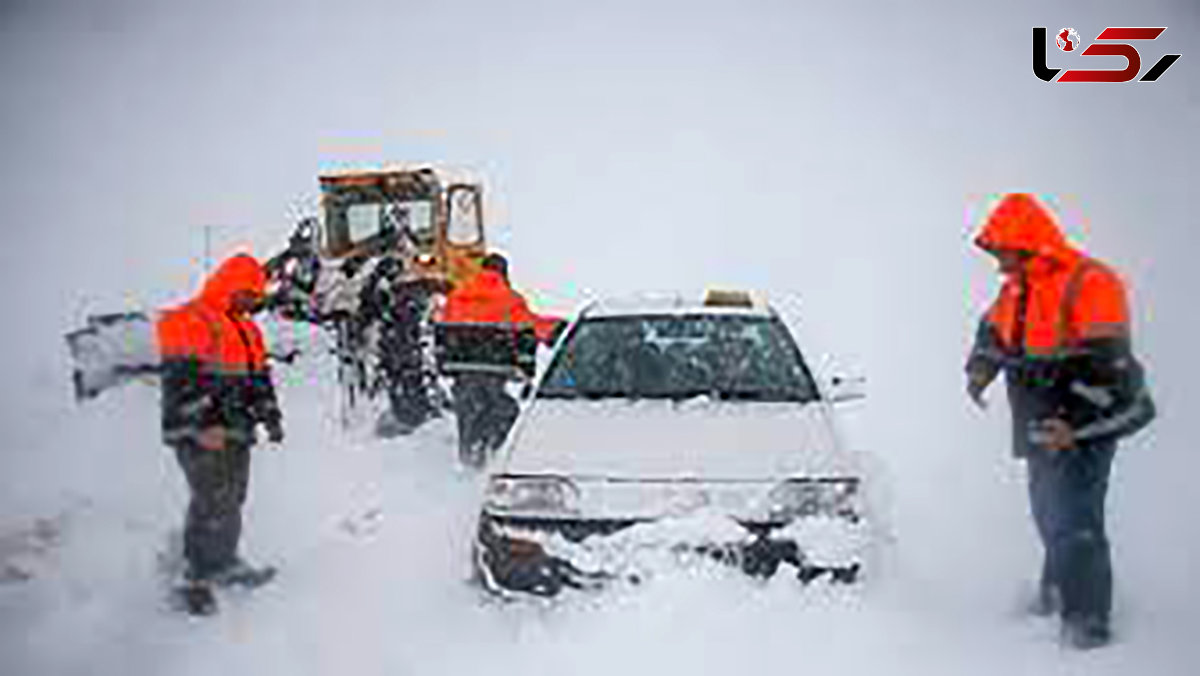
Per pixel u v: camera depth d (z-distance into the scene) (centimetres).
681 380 585
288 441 833
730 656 441
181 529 637
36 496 698
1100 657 447
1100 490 458
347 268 1040
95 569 573
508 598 479
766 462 494
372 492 712
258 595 539
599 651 449
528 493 485
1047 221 474
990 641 464
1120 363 450
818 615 461
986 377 522
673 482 480
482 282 758
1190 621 483
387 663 461
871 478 677
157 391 912
